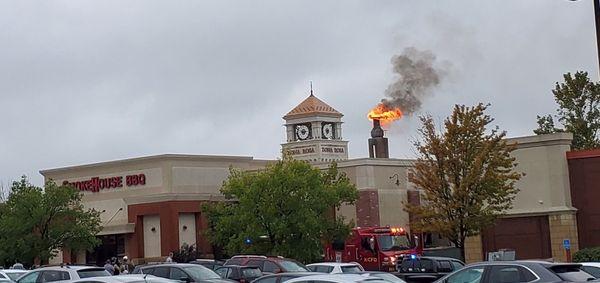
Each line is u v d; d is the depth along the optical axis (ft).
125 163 219.41
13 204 193.67
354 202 192.75
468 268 76.18
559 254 162.40
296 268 123.75
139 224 210.38
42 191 197.67
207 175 218.59
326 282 61.41
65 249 197.36
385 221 202.39
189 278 100.01
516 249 166.40
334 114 275.59
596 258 147.02
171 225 204.85
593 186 162.91
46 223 192.65
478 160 151.53
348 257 159.84
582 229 163.32
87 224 196.13
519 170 168.25
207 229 199.52
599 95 228.84
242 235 179.83
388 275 78.74
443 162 154.40
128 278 64.49
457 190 152.76
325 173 191.42
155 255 207.82
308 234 177.68
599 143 226.17
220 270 115.96
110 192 221.46
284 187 179.52
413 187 208.33
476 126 153.69
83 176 226.58
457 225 153.99
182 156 215.31
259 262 126.00
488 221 153.69
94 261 217.15
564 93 231.71
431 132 170.71
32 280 105.29
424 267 125.18
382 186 203.51
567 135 165.99
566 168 165.17
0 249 190.80
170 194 205.36
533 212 165.07
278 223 177.37
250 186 181.88
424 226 156.04
